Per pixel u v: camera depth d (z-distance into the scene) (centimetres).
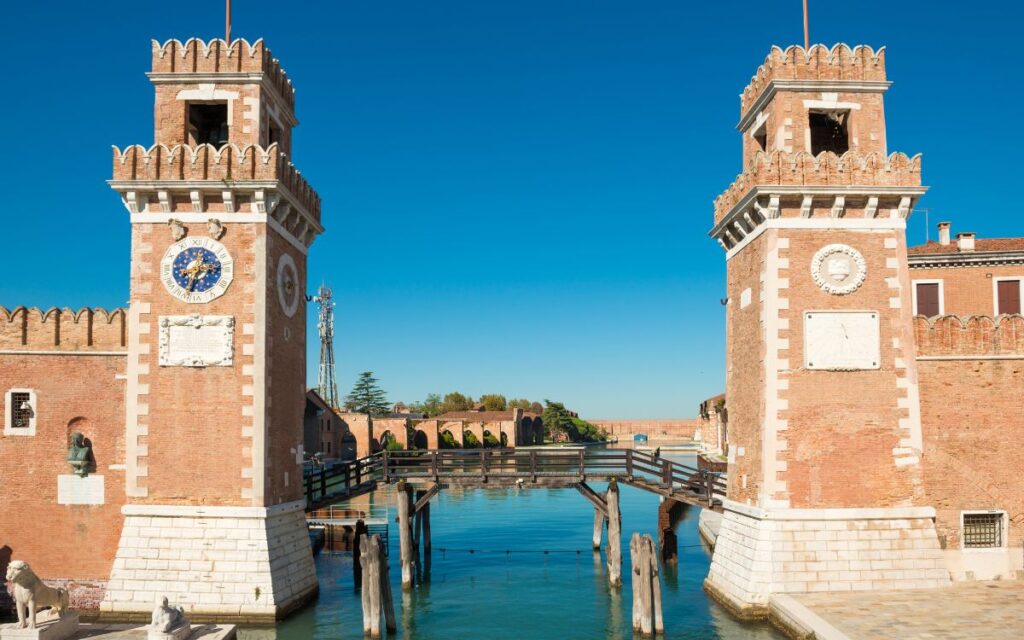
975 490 3108
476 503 7344
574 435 18675
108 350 3195
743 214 3183
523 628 3138
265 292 3044
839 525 2903
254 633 2827
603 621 3228
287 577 3034
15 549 3122
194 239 3067
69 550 3114
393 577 4159
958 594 2817
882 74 3158
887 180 3006
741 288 3288
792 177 2994
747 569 2939
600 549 4734
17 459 3161
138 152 3072
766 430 2934
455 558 4612
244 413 2991
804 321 2980
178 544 2931
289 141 3700
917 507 2938
